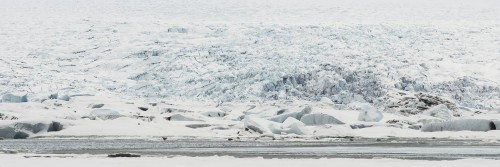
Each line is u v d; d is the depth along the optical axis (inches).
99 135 2082.9
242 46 4633.4
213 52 4566.9
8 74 4065.0
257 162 793.6
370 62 4308.6
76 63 4662.9
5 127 1967.3
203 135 2128.4
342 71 4133.9
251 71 4099.4
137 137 2063.2
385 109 2851.9
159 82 4261.8
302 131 2151.8
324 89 3937.0
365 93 3956.7
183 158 877.2
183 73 4320.9
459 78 4128.9
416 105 2824.8
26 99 2952.8
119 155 951.6
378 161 821.2
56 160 823.7
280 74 3998.5
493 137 1993.1
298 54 4357.8
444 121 2255.2
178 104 3255.4
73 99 3029.0
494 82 4104.3
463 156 1059.9
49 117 2188.7
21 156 939.3
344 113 2573.8
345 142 1742.1
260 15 6397.6
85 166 728.3
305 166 738.8
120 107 2765.7
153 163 772.6
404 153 1158.3
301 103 3289.9
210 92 3971.5
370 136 2086.6
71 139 1943.9
